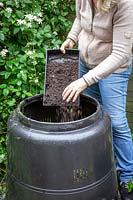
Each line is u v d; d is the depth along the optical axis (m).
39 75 2.69
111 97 2.15
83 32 2.16
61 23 3.00
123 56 1.86
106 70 1.85
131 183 2.32
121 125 2.20
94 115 1.73
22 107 1.90
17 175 1.75
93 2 1.96
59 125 1.64
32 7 2.81
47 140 1.63
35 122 1.68
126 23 1.82
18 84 2.58
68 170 1.65
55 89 1.94
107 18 1.92
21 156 1.71
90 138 1.66
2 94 2.62
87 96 1.97
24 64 2.63
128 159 2.30
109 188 1.82
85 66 2.24
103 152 1.73
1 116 2.61
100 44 2.06
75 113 2.00
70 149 1.63
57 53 2.12
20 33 2.72
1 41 2.69
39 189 1.70
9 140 1.77
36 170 1.68
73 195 1.69
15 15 2.69
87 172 1.68
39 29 2.79
